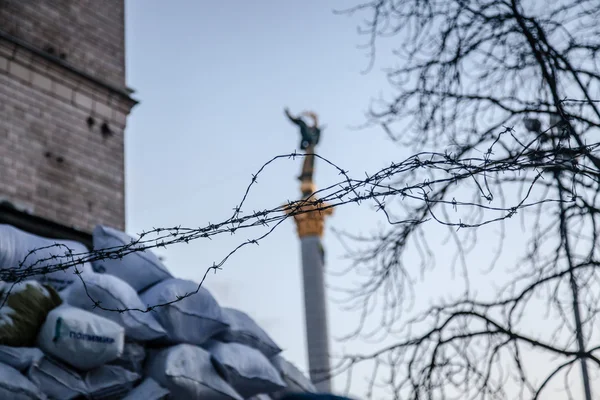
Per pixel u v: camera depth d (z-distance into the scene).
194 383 8.86
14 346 8.05
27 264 8.77
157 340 9.02
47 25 13.35
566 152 5.29
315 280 28.72
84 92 13.59
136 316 8.81
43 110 12.94
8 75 12.62
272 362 10.20
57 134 13.02
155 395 8.62
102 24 14.23
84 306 8.61
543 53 7.09
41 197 12.52
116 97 14.04
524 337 6.67
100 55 14.02
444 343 6.85
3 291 8.24
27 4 13.15
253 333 10.06
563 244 6.96
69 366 8.23
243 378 9.38
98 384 8.37
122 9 14.73
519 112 7.12
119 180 13.74
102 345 8.29
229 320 9.89
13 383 7.70
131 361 8.71
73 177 13.05
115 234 9.76
